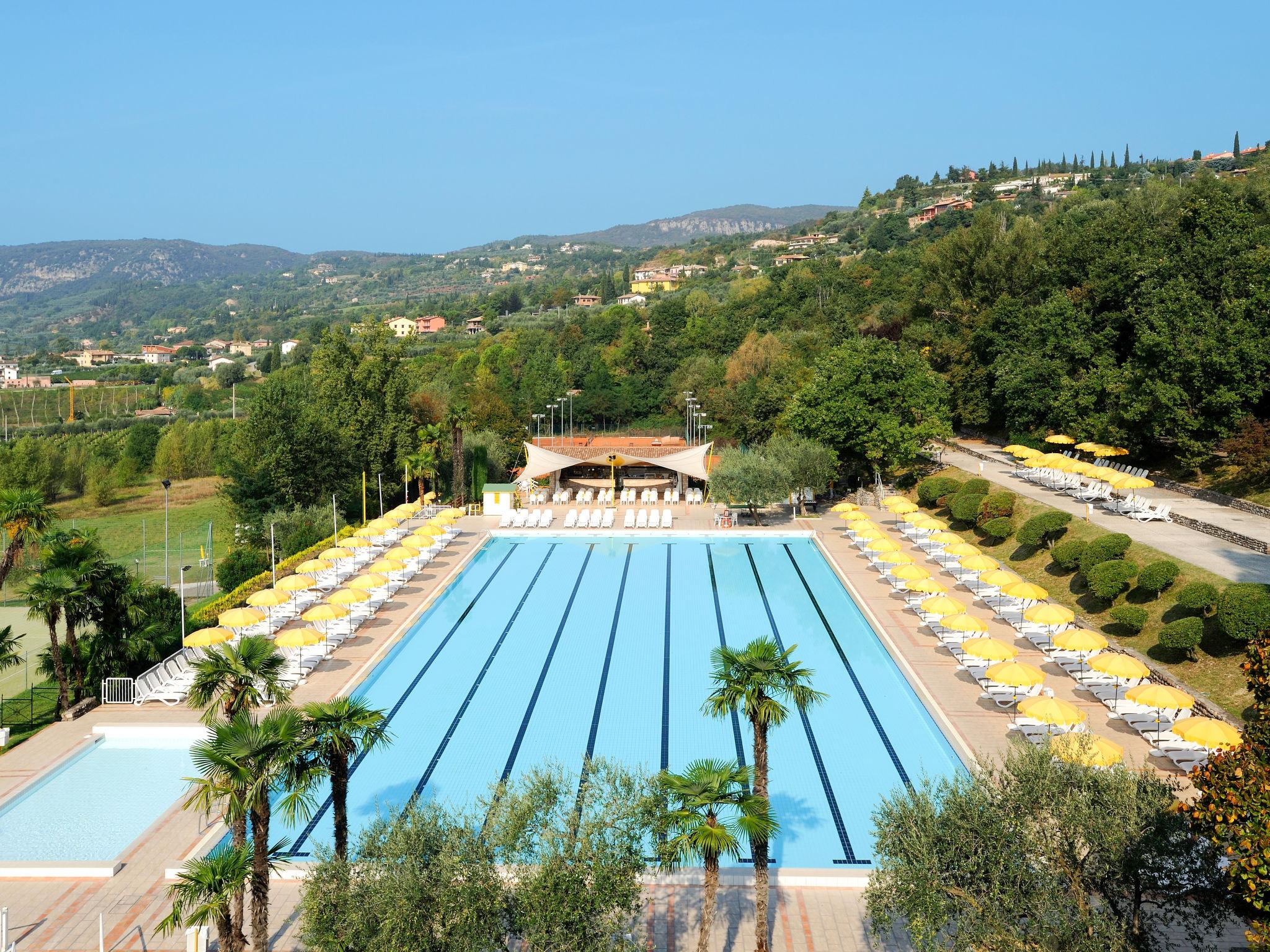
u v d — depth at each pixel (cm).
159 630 3172
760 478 5491
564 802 1741
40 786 2559
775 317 12394
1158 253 5931
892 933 1848
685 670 3366
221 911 1611
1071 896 1502
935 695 2969
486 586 4500
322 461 5906
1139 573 3556
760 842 1725
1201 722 2281
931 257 8512
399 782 2544
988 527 4709
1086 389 5622
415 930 1481
